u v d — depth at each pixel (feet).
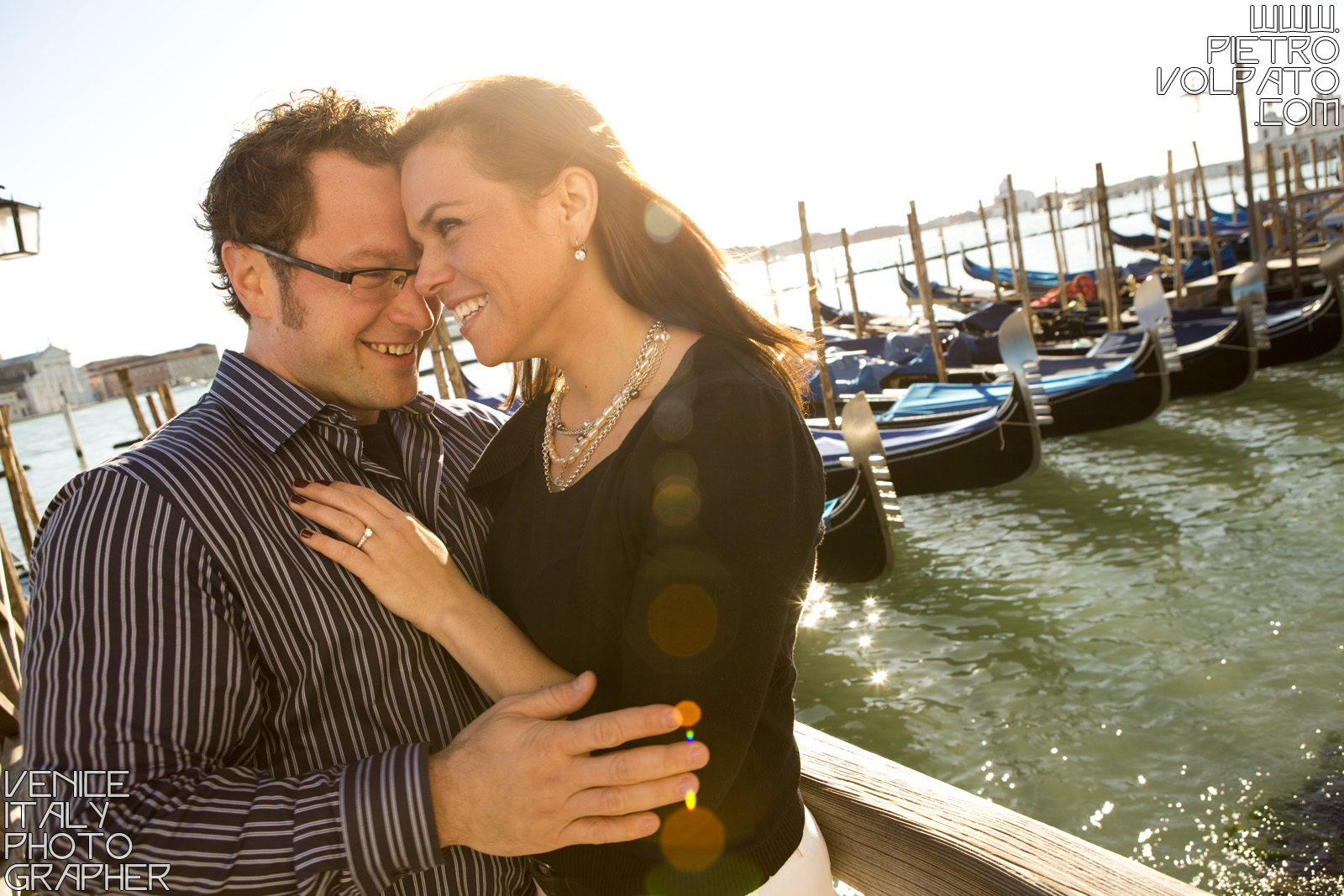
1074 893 3.67
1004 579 27.45
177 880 3.16
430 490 4.50
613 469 3.47
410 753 3.40
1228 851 15.01
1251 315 42.57
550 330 3.70
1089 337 60.85
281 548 3.77
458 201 3.53
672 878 3.53
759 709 3.25
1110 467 36.86
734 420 3.23
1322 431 36.73
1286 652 20.26
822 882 3.97
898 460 35.09
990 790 17.71
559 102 3.59
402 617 3.84
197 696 3.41
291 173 4.16
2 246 21.49
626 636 3.25
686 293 3.70
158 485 3.59
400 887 3.80
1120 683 20.42
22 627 19.56
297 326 4.32
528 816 3.22
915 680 22.36
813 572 3.63
